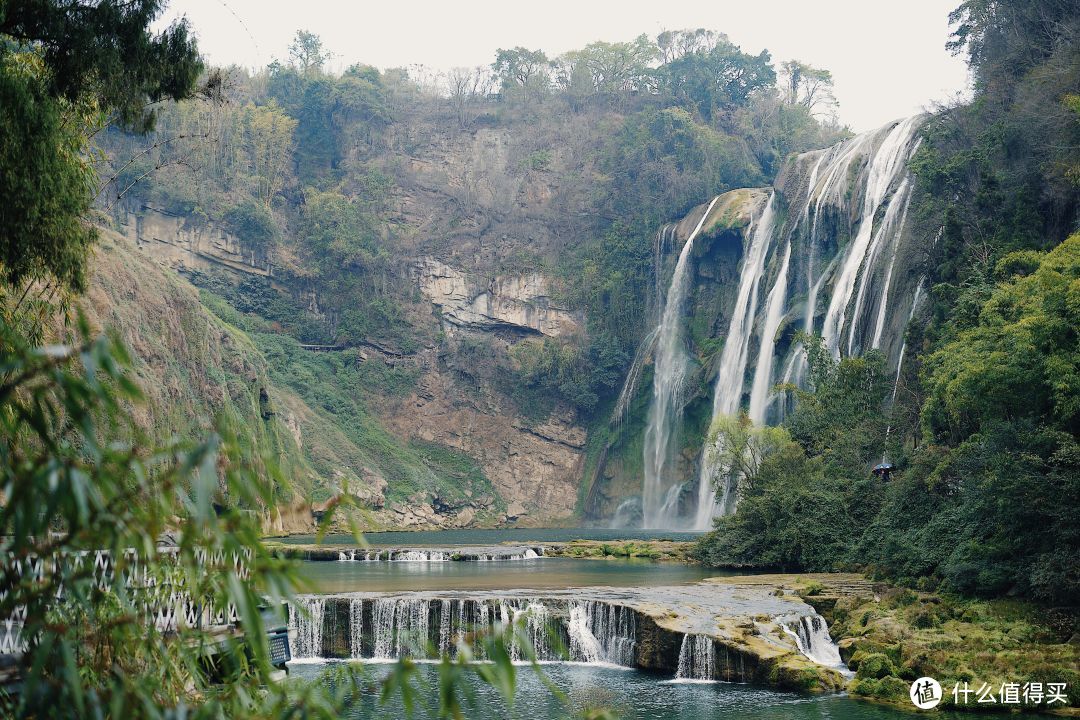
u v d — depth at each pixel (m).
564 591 40.00
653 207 137.50
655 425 122.00
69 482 5.50
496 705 26.73
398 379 135.12
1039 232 52.72
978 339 42.50
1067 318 35.00
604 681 30.34
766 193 117.88
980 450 36.31
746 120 151.88
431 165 152.00
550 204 144.88
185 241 129.25
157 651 8.38
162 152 125.12
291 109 154.12
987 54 70.56
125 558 6.60
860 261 82.88
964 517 38.28
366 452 123.19
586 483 131.88
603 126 151.25
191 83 18.30
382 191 145.75
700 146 138.38
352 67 162.50
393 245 141.50
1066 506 32.41
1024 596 33.28
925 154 65.88
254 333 127.94
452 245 142.62
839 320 84.00
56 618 7.73
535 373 134.38
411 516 118.06
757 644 30.61
